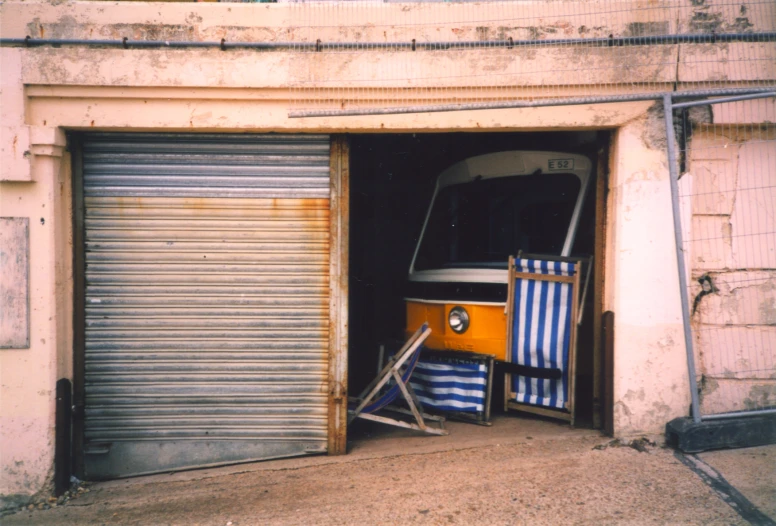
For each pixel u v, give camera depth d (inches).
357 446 205.3
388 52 185.9
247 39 185.9
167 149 194.5
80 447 195.8
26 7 183.3
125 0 195.6
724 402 186.5
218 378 197.6
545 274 209.6
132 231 195.2
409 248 321.1
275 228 196.7
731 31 185.0
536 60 184.5
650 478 162.6
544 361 211.6
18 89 180.2
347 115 176.1
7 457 181.6
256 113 187.3
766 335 187.5
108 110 185.6
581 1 186.7
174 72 183.2
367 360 311.7
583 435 195.0
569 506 152.0
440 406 223.8
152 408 197.2
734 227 188.2
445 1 188.5
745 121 184.1
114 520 165.2
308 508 160.9
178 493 178.1
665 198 185.0
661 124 184.5
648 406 184.9
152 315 196.4
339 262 196.2
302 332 197.8
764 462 167.0
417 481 170.9
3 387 181.8
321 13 187.5
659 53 183.0
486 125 186.7
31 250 182.5
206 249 196.2
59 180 188.2
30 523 168.2
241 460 199.0
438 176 275.6
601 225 198.1
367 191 324.5
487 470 173.9
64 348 190.9
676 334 184.7
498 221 240.4
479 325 222.2
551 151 230.4
